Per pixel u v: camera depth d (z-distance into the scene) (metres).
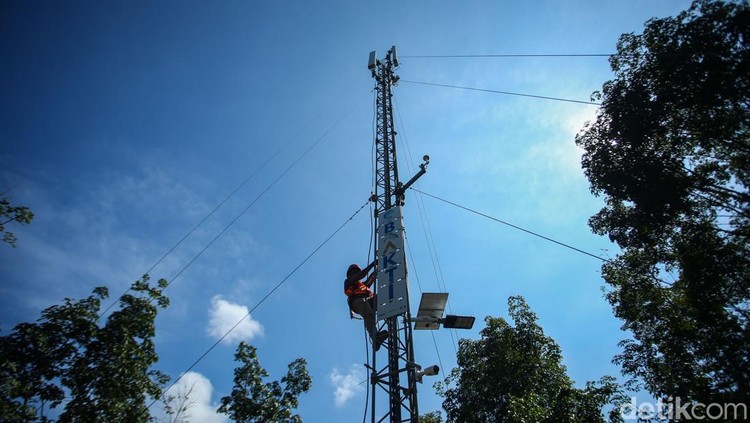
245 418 15.06
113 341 13.58
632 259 16.05
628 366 15.52
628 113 14.24
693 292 13.77
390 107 20.97
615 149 14.73
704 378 13.45
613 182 14.61
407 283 14.62
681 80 13.14
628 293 15.61
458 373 18.23
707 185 13.65
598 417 14.04
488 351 17.73
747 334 12.95
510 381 16.36
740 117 12.75
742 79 12.33
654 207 14.12
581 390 14.88
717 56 12.45
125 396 13.05
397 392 13.28
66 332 13.33
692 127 13.63
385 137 19.66
